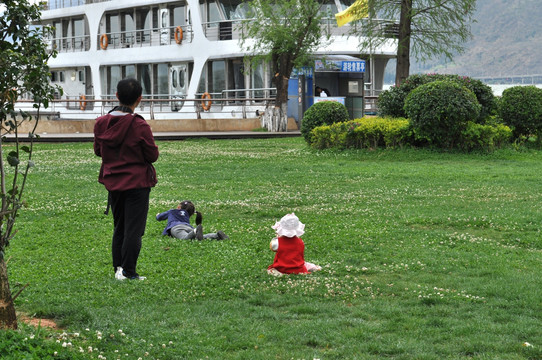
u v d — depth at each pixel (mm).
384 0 31094
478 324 5758
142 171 7184
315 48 33438
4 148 24297
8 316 5027
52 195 13930
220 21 34312
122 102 7324
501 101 23312
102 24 41281
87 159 21391
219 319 5855
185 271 7598
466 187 14695
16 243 9211
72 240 9461
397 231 10172
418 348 5137
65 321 5566
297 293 6750
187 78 38250
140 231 7258
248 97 36781
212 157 21656
